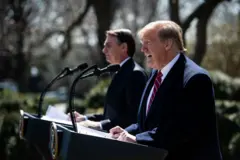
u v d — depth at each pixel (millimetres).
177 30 4445
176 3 13312
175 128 4094
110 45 5992
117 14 33844
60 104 15609
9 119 9391
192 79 4172
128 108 5668
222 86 14172
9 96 10852
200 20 14008
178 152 4199
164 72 4441
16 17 22578
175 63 4371
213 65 36250
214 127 4211
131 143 3850
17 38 22922
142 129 4531
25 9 25062
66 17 27938
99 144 3787
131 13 33812
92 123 5582
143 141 4074
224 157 9109
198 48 14312
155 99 4340
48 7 27469
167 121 4145
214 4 13875
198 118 4113
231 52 36188
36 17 26297
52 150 4008
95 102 13133
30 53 27250
